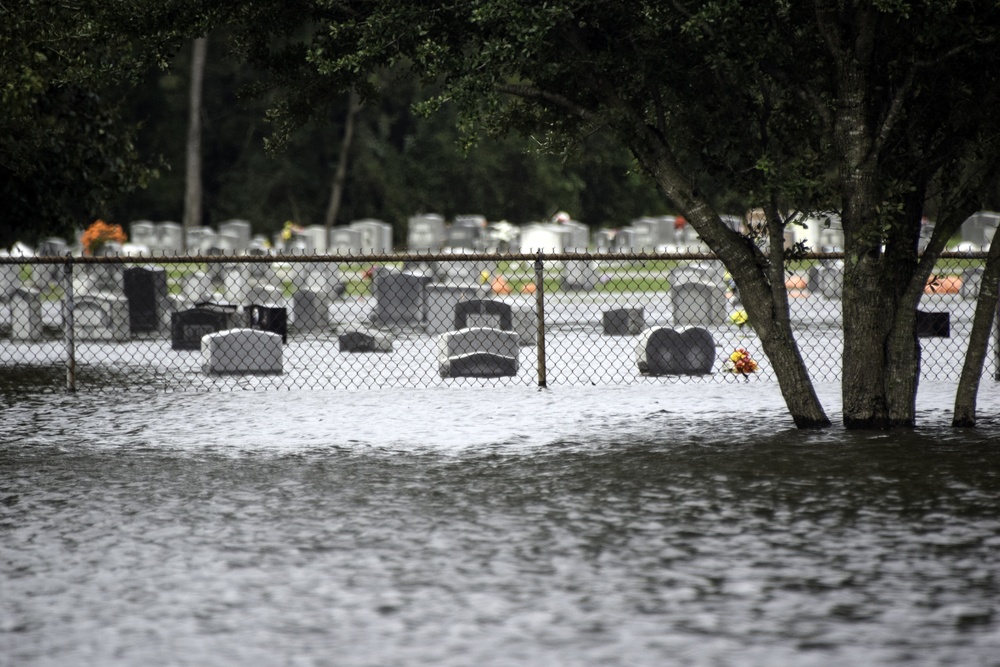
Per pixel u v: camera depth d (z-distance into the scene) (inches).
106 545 1209.4
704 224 1873.8
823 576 1063.0
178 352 3385.8
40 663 867.4
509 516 1318.9
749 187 1872.5
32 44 2030.0
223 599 1016.2
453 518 1314.0
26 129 2834.6
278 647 892.0
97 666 859.4
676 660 854.5
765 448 1718.8
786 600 993.5
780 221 1872.5
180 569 1114.1
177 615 973.2
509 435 1889.8
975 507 1328.7
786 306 1889.8
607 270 5905.5
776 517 1296.8
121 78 2052.2
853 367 1873.8
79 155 3221.0
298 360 3142.2
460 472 1582.2
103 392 2511.1
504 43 1713.8
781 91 1959.9
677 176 1855.3
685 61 1836.9
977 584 1034.1
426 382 2655.0
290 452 1755.7
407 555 1154.0
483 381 2662.4
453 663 853.2
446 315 3902.6
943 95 1811.0
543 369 2516.0
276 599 1012.5
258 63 2086.6
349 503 1398.9
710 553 1149.1
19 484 1533.0
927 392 2325.3
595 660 855.1
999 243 1839.3
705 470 1567.4
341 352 3319.4
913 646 879.7
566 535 1228.5
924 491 1413.6
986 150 1792.6
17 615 980.6
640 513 1326.3
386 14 1803.6
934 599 992.9
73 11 2044.8
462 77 1800.0
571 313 4554.6
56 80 2235.5
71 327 2544.3
